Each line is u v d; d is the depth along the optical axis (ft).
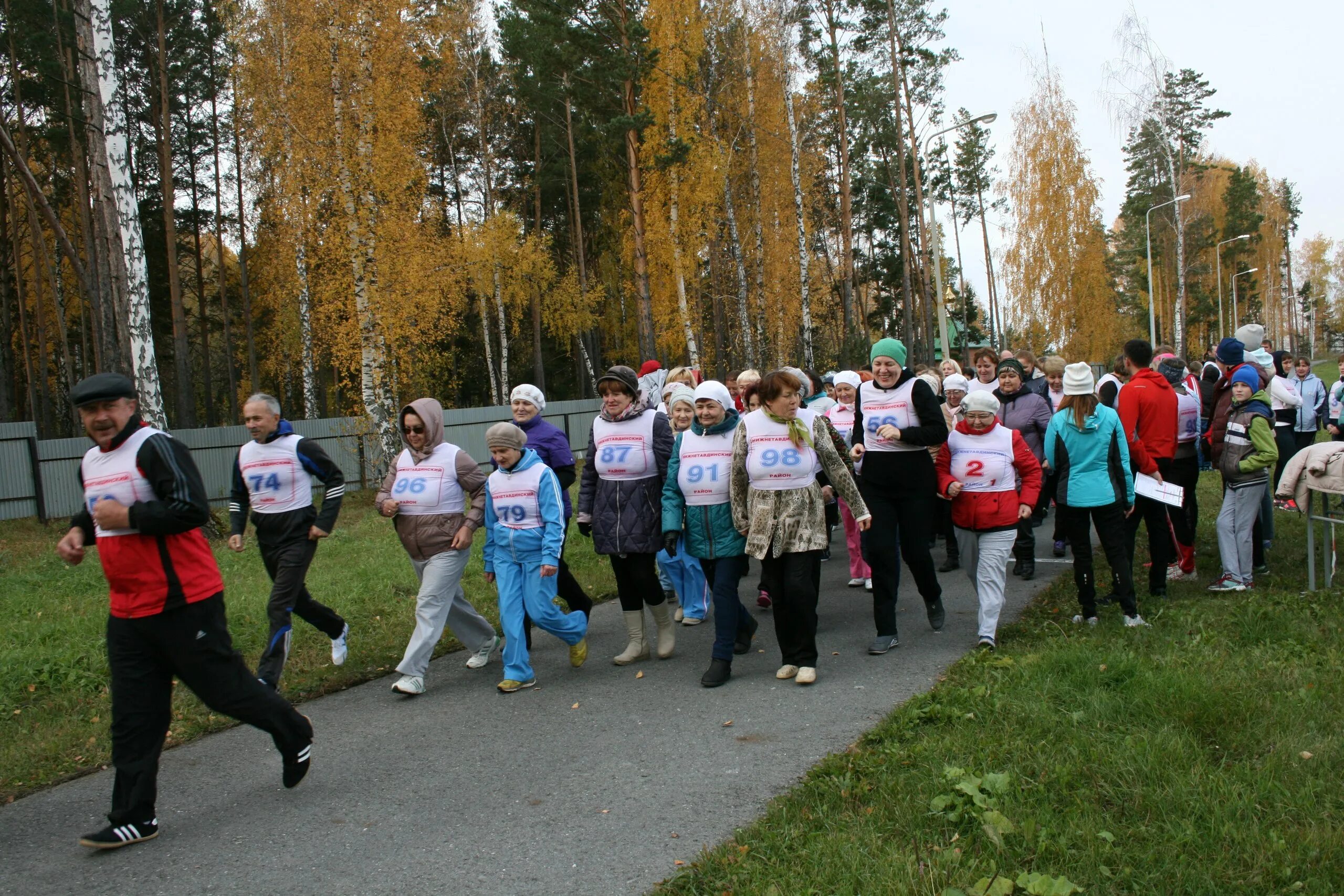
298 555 19.38
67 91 73.10
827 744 14.87
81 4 39.96
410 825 12.86
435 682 20.20
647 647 21.09
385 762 15.43
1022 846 10.61
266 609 26.05
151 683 12.93
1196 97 149.48
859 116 130.82
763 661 20.29
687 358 106.93
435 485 19.42
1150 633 19.27
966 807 11.47
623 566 20.59
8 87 78.54
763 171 103.71
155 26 85.05
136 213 40.42
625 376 20.30
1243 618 19.85
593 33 84.48
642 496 20.16
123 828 12.60
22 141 77.10
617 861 11.39
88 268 80.89
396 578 30.42
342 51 57.93
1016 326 140.46
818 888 10.02
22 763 15.93
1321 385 42.83
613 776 14.16
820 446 18.48
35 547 41.93
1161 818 11.07
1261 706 14.21
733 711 16.88
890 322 181.47
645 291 86.17
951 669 18.21
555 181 121.70
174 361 114.21
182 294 92.73
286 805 13.87
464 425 73.46
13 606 28.71
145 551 12.50
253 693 13.50
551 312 114.11
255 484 19.43
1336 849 9.92
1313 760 12.18
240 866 11.91
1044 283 135.95
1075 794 11.73
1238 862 10.00
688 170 86.33
